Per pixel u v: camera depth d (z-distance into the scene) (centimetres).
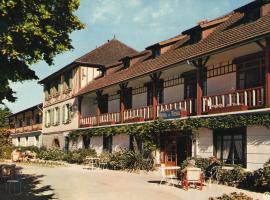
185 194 1405
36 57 980
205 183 1705
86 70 3675
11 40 866
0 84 998
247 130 1711
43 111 4566
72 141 3684
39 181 1866
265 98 1596
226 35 1972
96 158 2623
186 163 1802
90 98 3619
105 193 1459
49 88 4419
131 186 1645
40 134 4634
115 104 3197
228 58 1964
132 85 2845
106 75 3494
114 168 2506
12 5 835
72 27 1042
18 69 1023
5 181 1852
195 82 2256
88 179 1931
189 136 2150
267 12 1902
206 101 1942
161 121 2223
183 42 2622
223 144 1864
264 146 1612
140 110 2550
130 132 2522
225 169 1691
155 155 2392
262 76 1788
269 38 1569
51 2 970
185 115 2081
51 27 971
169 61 2295
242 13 2152
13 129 5938
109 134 2827
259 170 1495
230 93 1803
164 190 1512
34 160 3403
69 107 3769
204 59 1955
